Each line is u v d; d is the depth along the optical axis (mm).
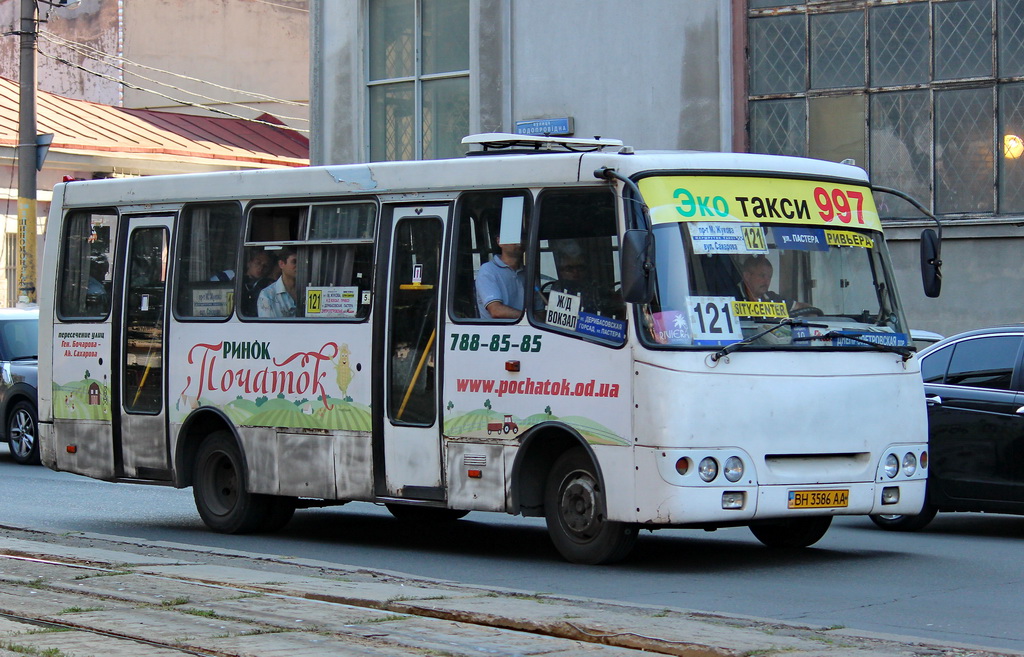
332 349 13898
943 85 22734
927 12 22828
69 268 16453
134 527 15773
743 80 24266
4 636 8961
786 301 12180
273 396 14391
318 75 29969
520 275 12594
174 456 15297
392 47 29094
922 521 15000
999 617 9992
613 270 11906
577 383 12055
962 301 22531
